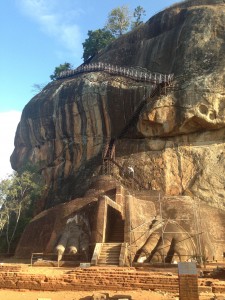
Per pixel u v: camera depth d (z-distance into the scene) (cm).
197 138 4062
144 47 5306
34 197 4869
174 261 2295
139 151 4266
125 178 3997
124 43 5766
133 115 4328
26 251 3191
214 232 2900
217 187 3675
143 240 2567
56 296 1410
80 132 4966
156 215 2823
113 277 1570
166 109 4006
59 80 5988
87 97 4909
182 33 4675
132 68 5159
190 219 2764
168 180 3906
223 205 3547
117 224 2752
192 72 4178
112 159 4081
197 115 3850
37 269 2036
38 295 1434
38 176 5197
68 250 2603
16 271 1819
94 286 1545
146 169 4047
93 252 2383
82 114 4975
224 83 3909
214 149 3928
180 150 4041
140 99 4553
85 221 2805
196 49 4362
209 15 4550
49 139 5400
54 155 5253
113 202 2733
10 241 4434
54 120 5325
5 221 4334
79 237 2714
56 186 4972
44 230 3123
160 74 4462
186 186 3809
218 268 1795
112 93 4747
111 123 4719
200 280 1553
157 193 3097
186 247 2422
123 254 2242
